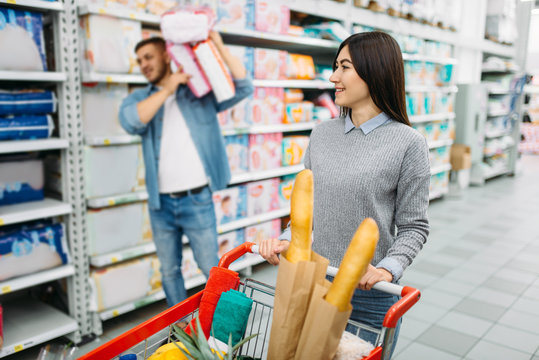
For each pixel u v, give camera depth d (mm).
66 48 2391
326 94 4266
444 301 3256
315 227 1521
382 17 4598
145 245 2854
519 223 5211
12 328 2523
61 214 2611
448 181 6766
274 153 3699
